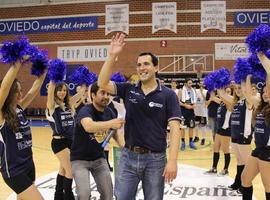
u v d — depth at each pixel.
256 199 5.22
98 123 3.27
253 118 4.04
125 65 16.69
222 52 16.14
